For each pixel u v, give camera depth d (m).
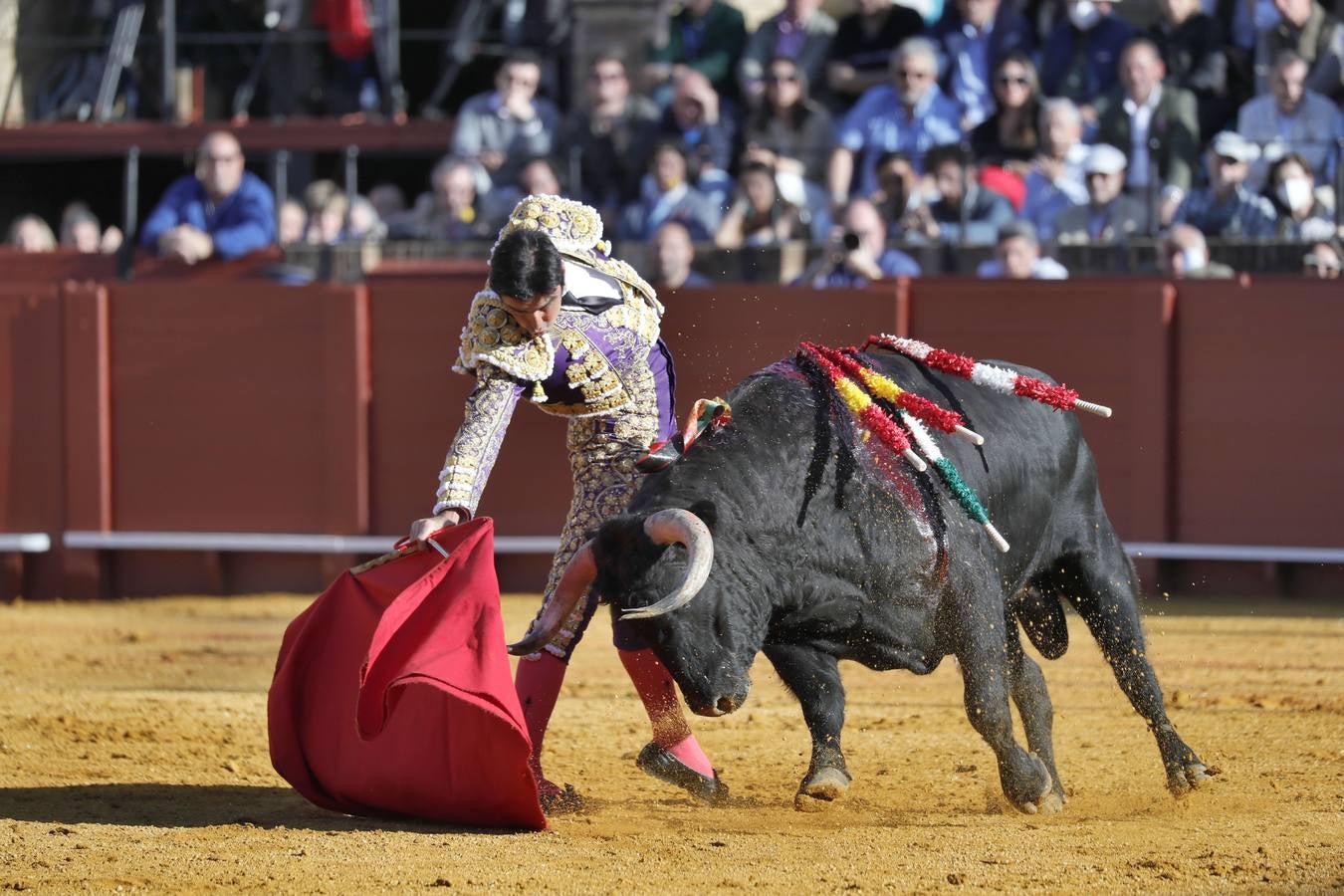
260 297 27.47
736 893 9.66
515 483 26.69
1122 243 26.73
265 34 37.41
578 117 30.78
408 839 11.11
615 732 15.95
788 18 31.52
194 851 10.78
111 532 27.84
